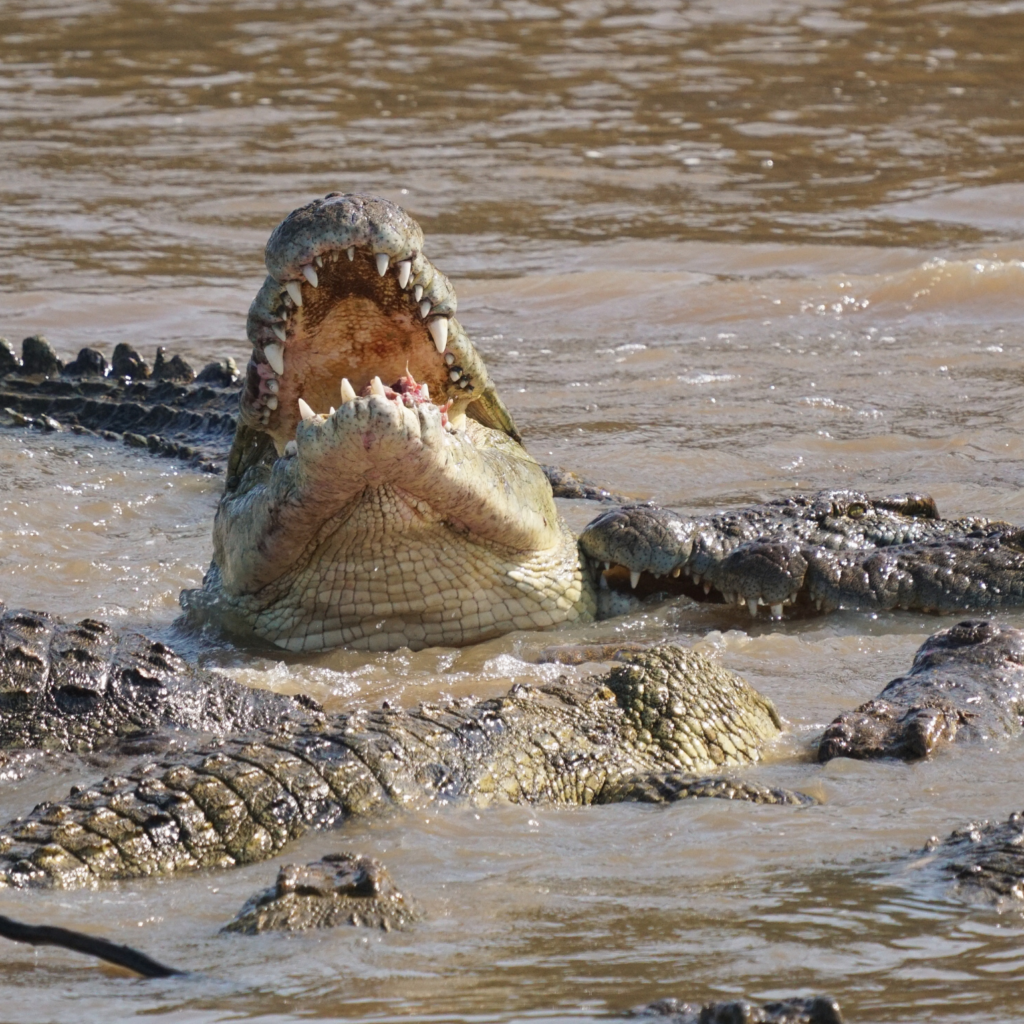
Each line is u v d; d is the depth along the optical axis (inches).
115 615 1101.7
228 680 842.2
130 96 3154.5
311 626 1035.9
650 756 746.8
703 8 3971.5
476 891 574.9
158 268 2193.7
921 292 1967.3
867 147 2773.1
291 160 2701.8
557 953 502.0
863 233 2268.7
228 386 1781.5
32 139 2829.7
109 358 1902.1
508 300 2031.3
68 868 592.1
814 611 1108.5
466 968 489.1
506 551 1040.2
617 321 1939.0
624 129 2910.9
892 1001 455.2
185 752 697.0
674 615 1117.1
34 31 3730.3
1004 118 2950.3
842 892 560.4
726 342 1838.1
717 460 1430.9
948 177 2564.0
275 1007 456.8
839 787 712.4
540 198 2492.6
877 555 1104.8
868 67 3376.0
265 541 1000.9
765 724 808.9
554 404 1621.6
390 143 2815.0
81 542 1285.7
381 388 900.0
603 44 3607.3
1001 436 1461.6
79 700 788.0
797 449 1454.2
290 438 1016.2
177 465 1560.0
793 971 481.7
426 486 942.4
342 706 899.4
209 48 3567.9
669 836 643.5
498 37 3686.0
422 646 1042.7
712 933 518.9
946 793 695.1
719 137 2854.3
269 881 597.6
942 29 3718.0
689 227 2326.5
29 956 513.0
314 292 940.0
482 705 745.0
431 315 943.0
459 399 1022.4
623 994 463.2
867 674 936.3
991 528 1179.9
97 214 2415.1
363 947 508.7
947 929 517.7
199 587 1168.2
